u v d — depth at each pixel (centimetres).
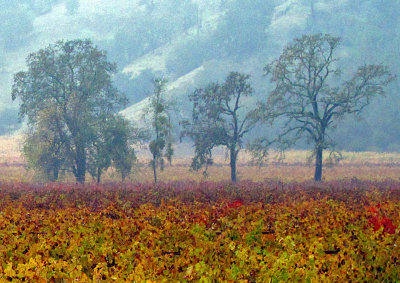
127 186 5025
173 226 1834
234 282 1158
